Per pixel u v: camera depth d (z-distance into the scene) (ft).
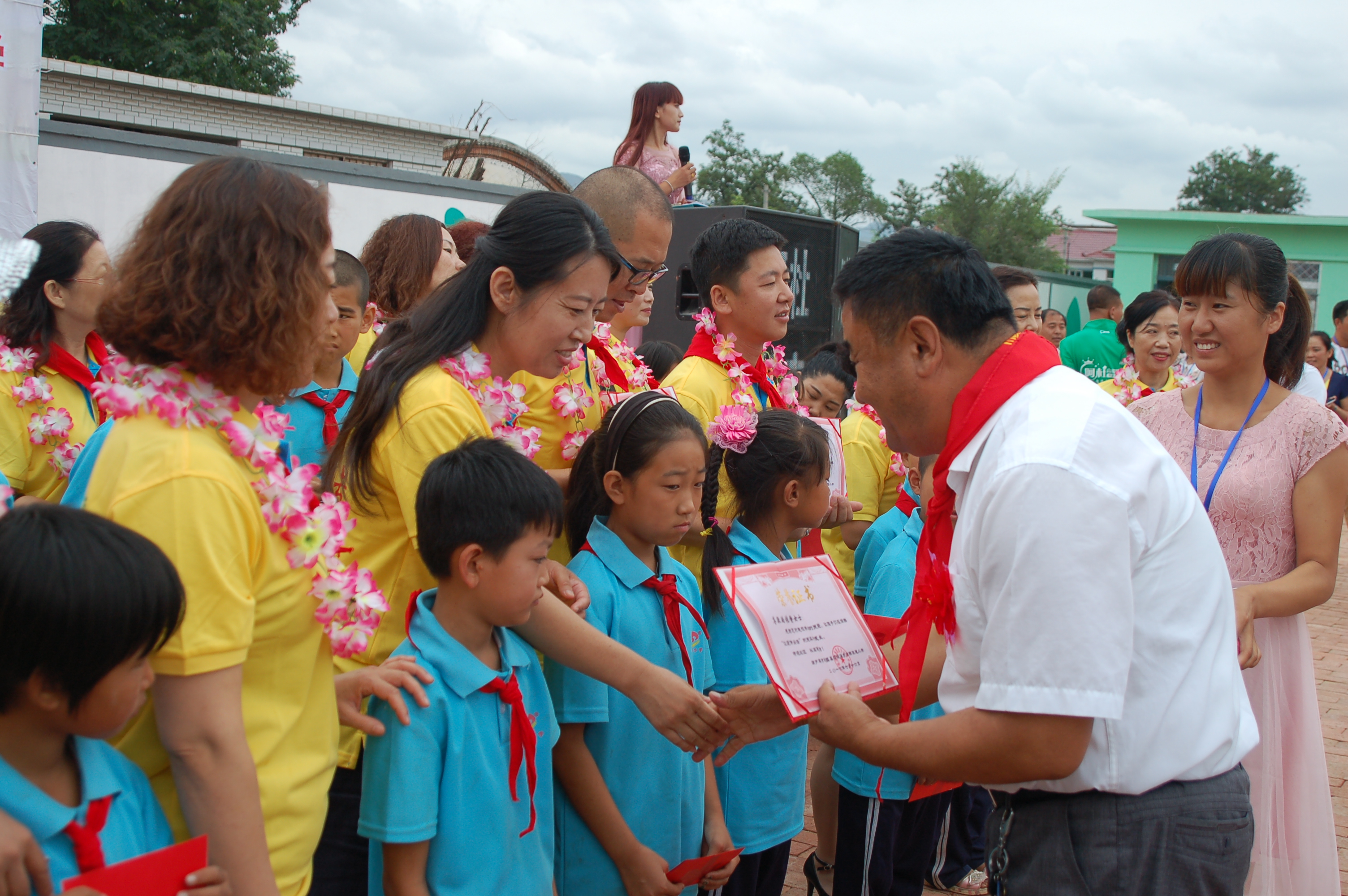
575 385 8.67
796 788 8.54
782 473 8.54
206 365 4.63
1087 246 156.04
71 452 10.35
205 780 4.36
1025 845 5.47
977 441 5.30
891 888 10.00
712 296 10.23
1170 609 5.14
